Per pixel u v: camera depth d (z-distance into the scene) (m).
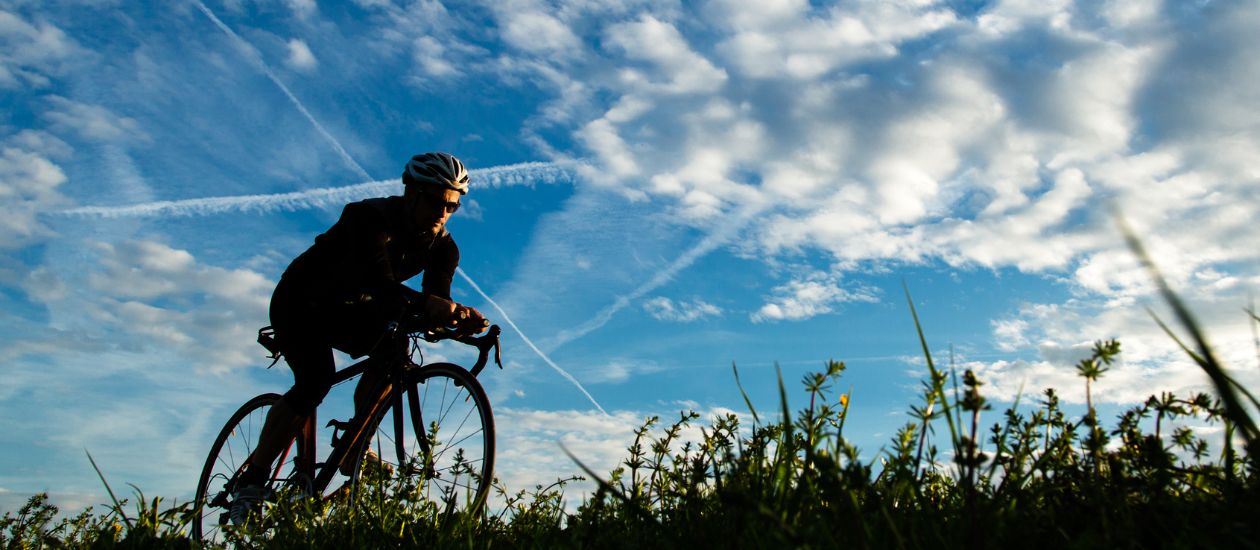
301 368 4.73
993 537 1.93
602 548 2.35
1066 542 2.03
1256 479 2.04
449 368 4.36
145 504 3.46
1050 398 2.30
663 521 2.48
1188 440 2.19
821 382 2.20
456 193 4.73
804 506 2.15
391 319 4.58
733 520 2.15
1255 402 1.85
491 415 4.08
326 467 4.55
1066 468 2.26
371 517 3.40
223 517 4.75
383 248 4.56
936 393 1.89
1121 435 2.22
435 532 3.34
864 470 1.79
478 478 3.70
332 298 4.59
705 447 2.70
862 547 1.81
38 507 4.10
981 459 1.80
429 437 3.68
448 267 4.98
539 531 2.93
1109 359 2.03
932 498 2.38
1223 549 1.85
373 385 4.65
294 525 3.44
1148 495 2.12
